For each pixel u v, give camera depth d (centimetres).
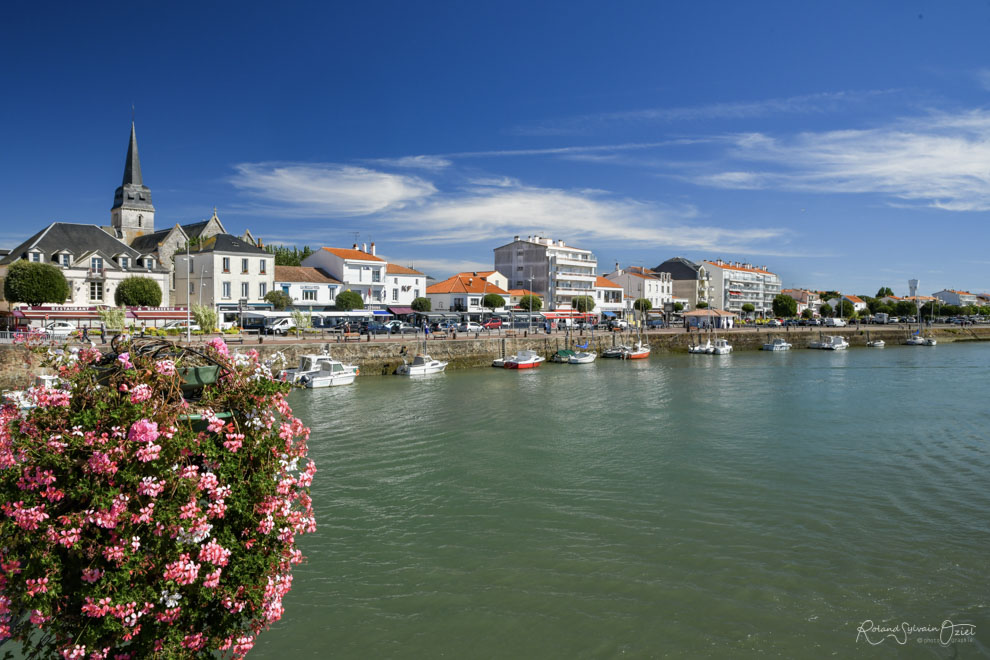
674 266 15650
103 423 528
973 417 3403
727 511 1892
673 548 1625
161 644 536
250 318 7075
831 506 1931
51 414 529
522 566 1523
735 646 1195
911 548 1620
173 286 7919
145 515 511
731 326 11688
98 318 5759
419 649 1183
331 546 1639
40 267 5741
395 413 3556
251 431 607
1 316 6019
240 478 587
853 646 1196
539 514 1870
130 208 10200
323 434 2969
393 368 5694
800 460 2467
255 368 640
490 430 3062
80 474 527
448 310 9681
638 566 1523
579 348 7494
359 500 1997
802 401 4022
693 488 2112
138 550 523
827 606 1339
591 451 2620
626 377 5500
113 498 509
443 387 4741
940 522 1794
